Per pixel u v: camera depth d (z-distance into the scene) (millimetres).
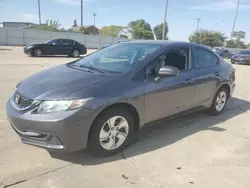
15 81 8039
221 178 3160
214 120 5254
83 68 4020
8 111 3324
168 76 3928
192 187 2949
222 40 64312
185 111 4535
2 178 2922
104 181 2975
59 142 3055
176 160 3527
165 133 4430
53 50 19047
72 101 3031
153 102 3818
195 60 4672
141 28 70562
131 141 3941
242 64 23359
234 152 3865
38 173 3059
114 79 3467
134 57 4035
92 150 3352
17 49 25094
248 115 5758
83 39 41219
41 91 3164
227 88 5555
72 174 3078
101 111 3236
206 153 3781
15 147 3625
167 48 4195
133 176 3100
